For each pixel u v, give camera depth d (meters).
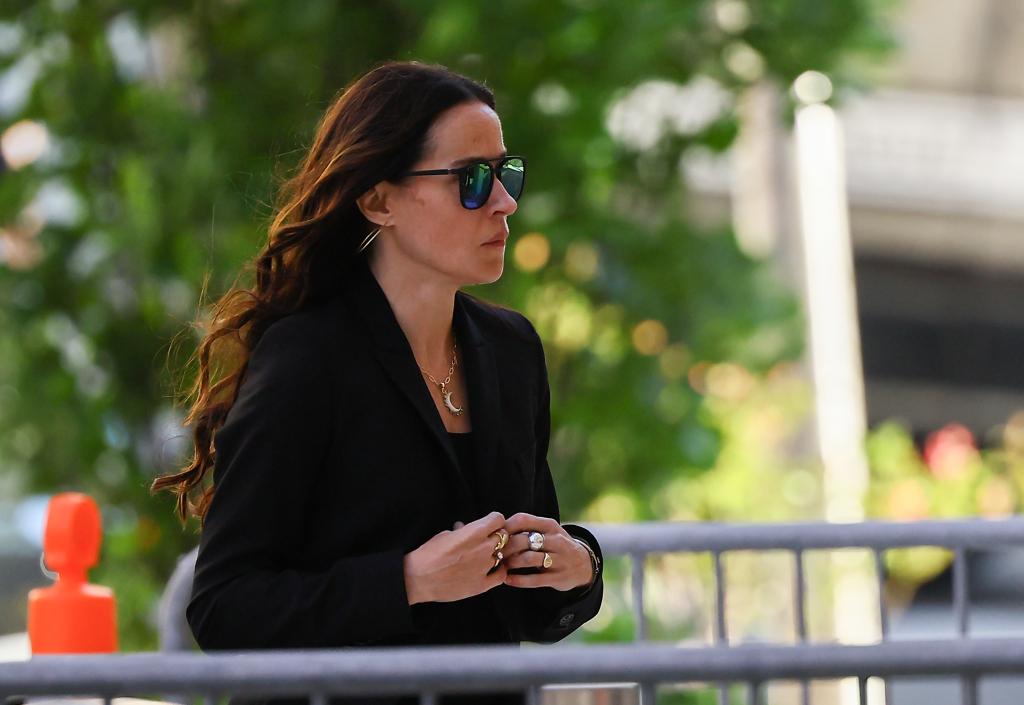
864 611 27.59
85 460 19.88
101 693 6.01
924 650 6.00
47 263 19.67
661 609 23.20
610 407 19.89
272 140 18.58
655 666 5.96
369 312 8.48
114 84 19.59
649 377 19.92
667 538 10.77
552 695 8.80
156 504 19.84
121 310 20.00
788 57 19.11
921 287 42.81
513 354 9.09
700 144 19.73
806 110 19.83
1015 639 6.02
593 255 19.81
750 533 10.71
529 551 8.13
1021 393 43.53
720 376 22.28
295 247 8.59
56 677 5.99
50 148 19.80
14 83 20.05
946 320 43.38
